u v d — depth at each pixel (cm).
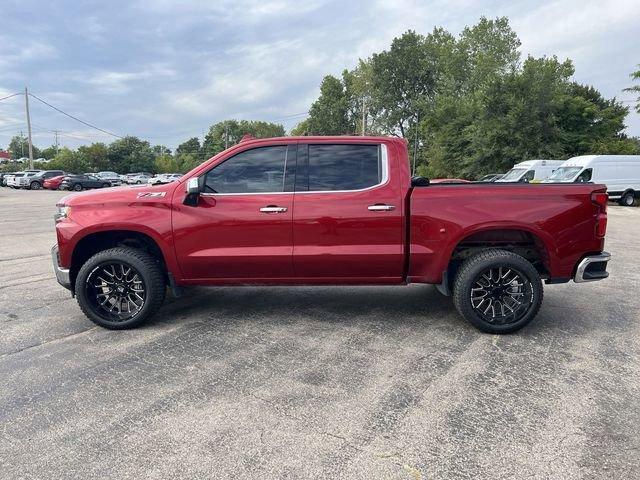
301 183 448
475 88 3950
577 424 288
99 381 351
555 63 3159
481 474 243
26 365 380
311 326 470
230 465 251
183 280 462
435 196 438
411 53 5338
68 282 465
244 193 450
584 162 2214
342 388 337
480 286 442
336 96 7194
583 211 438
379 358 389
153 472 245
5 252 913
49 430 286
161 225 446
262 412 304
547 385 339
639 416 297
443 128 3816
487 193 436
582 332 451
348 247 442
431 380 348
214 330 459
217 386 341
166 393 331
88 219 451
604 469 246
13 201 2455
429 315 503
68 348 416
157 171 7806
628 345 417
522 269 432
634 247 966
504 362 380
